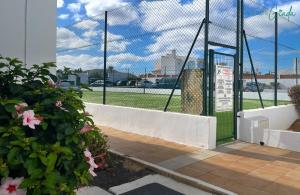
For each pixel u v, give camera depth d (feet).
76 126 8.23
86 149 8.47
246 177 18.04
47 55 15.31
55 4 15.62
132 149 23.84
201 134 24.57
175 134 26.37
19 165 7.16
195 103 26.45
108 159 19.01
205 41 24.85
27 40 14.67
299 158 22.36
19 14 14.46
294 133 24.77
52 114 8.12
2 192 6.83
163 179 17.46
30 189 7.02
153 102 32.50
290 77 43.21
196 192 15.80
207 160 21.27
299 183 17.22
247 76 38.32
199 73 26.00
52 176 7.02
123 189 15.64
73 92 9.01
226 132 28.02
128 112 31.27
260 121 27.63
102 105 34.94
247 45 30.58
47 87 8.99
